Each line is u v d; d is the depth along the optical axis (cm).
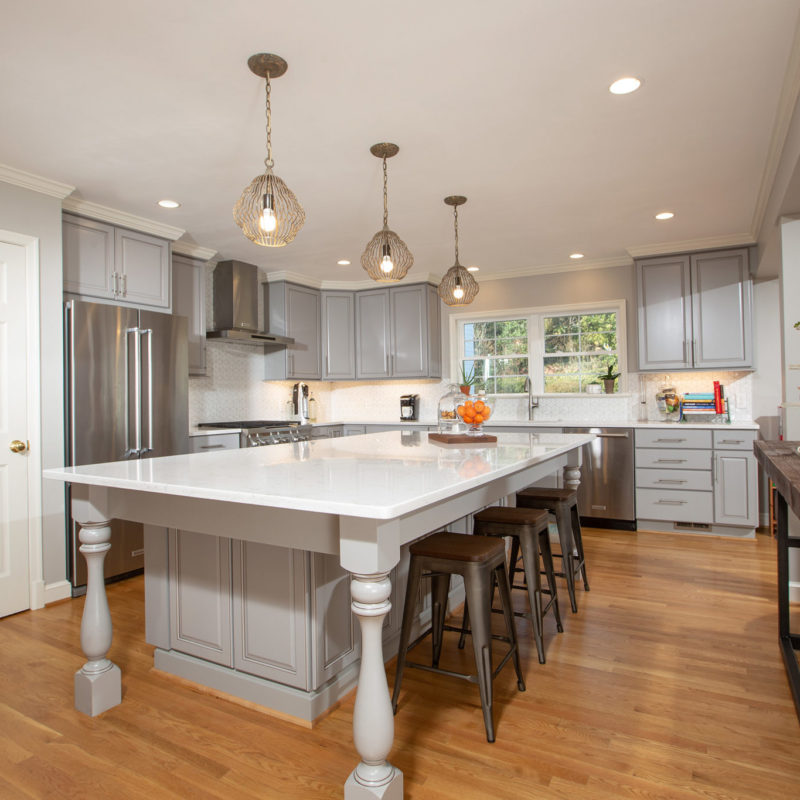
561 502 299
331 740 189
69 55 209
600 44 207
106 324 352
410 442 305
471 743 186
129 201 359
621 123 266
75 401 334
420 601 267
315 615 197
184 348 402
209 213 383
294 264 533
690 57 215
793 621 282
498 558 203
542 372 576
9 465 308
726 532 454
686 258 480
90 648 206
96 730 196
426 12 187
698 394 488
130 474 191
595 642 262
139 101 242
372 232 433
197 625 224
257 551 206
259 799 161
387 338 601
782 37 204
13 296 311
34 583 317
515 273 570
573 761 176
